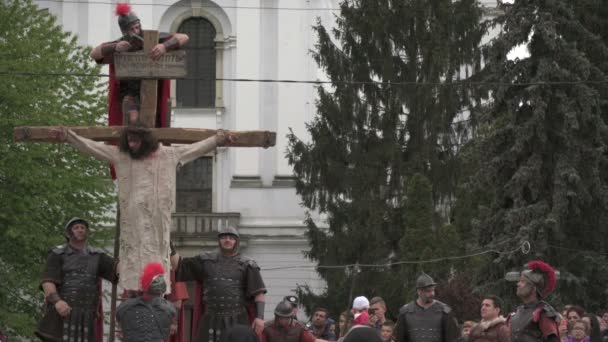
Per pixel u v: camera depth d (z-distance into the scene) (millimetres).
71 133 23656
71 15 82438
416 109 71500
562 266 59062
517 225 58125
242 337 21078
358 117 72250
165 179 23609
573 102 58625
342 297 68312
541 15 58781
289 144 73312
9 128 64188
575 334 31719
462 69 75875
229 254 25078
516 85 59156
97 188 65562
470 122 71688
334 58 73000
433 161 70750
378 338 23031
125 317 22094
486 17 84062
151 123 24172
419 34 72250
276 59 82375
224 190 82250
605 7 63094
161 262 23516
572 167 58344
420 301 27203
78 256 24406
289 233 81188
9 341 62375
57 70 66938
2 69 64562
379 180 71250
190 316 27891
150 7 82562
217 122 81938
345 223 71312
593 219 60219
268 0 82562
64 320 24141
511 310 56500
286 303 27078
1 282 63531
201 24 82812
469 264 59750
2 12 66688
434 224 65938
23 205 63250
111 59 24562
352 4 73688
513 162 58938
